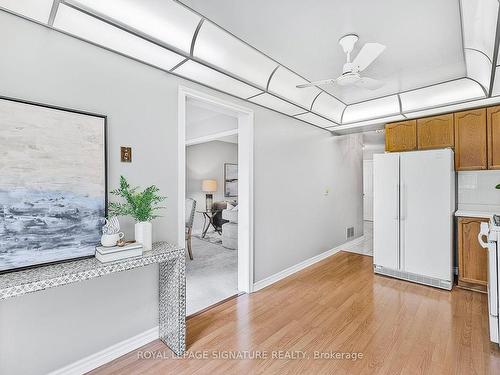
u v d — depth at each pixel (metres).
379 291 3.06
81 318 1.74
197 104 2.65
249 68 2.43
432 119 3.52
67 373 1.68
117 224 1.76
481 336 2.15
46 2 1.40
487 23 1.64
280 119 3.46
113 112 1.89
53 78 1.62
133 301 2.00
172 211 2.25
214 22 1.94
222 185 7.71
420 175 3.23
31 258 1.52
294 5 1.76
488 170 3.31
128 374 1.74
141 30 1.70
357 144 5.50
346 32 2.08
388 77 2.93
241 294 2.99
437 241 3.12
